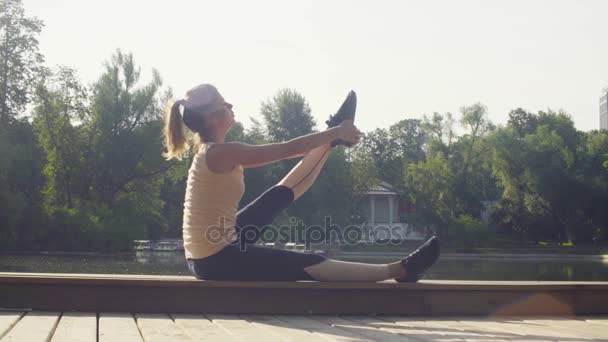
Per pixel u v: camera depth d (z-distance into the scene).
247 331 3.27
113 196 39.00
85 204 37.28
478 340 3.01
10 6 37.94
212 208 3.97
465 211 53.75
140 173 39.22
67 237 34.69
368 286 4.25
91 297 4.11
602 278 21.05
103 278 4.14
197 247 4.04
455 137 51.94
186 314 4.10
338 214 42.34
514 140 51.44
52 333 3.07
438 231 48.81
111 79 37.59
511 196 52.69
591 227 51.62
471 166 52.44
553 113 57.66
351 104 4.26
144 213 40.06
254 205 4.26
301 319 3.96
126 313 4.08
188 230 4.08
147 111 38.31
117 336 3.00
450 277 20.94
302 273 4.18
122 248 35.75
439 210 48.34
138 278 4.19
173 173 40.12
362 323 3.77
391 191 56.44
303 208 41.97
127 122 38.16
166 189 56.34
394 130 76.38
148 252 36.91
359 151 48.97
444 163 49.12
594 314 4.58
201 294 4.13
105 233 35.12
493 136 51.47
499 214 53.34
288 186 4.31
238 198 4.05
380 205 57.75
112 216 36.78
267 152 3.89
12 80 38.16
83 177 38.22
